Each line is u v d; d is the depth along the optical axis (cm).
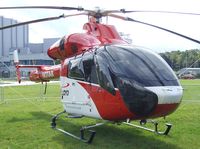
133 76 772
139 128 1074
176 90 769
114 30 1002
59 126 1134
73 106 968
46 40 10944
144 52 848
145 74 778
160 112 767
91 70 880
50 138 953
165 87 760
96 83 855
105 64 826
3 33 12262
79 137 945
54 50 1084
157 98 739
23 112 1507
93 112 876
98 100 846
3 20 11681
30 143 896
